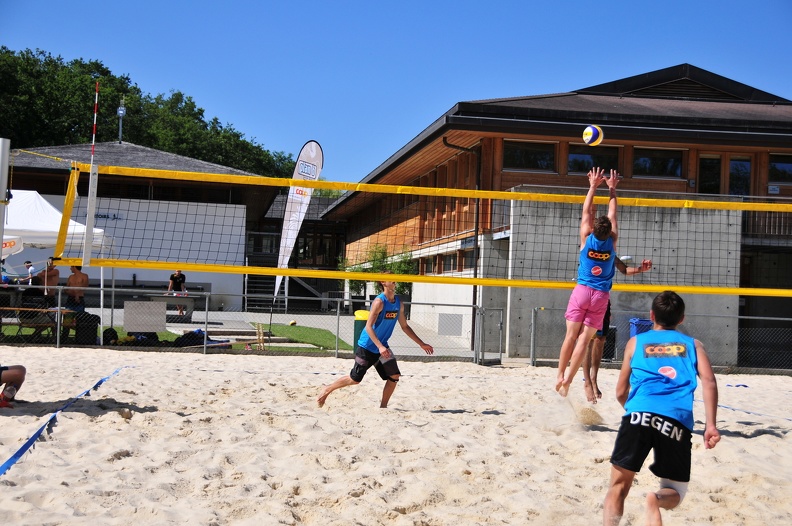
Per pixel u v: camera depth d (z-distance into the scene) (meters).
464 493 4.79
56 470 4.75
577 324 6.74
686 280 16.50
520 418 7.50
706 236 16.61
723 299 16.64
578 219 16.27
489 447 6.05
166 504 4.25
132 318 13.95
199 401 7.68
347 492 4.62
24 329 15.84
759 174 19.48
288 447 5.69
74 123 46.12
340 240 41.09
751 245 18.39
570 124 17.47
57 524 3.76
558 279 16.19
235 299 27.56
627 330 15.76
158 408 7.08
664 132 17.70
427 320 22.61
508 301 16.22
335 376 10.77
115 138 48.47
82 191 26.56
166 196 27.41
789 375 14.91
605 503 3.85
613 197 6.89
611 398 9.27
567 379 6.79
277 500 4.40
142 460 5.18
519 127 17.31
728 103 22.27
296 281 37.84
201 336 14.56
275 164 61.72
